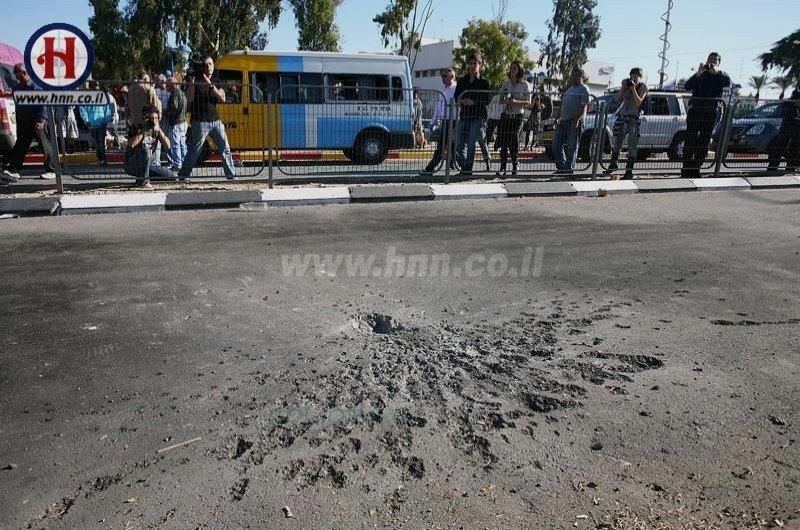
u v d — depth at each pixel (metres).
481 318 3.99
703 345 3.61
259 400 2.86
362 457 2.43
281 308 4.12
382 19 25.58
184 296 4.33
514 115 9.68
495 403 2.87
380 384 3.04
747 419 2.77
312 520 2.07
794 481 2.31
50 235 6.05
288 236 6.18
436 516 2.10
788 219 7.55
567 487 2.27
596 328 3.85
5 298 4.22
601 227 6.91
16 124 9.13
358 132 10.52
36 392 2.92
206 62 8.52
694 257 5.66
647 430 2.66
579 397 2.94
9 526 2.03
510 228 6.78
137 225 6.56
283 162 9.90
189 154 8.62
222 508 2.13
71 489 2.23
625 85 10.05
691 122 10.41
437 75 47.38
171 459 2.41
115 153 9.48
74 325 3.77
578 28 39.78
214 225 6.62
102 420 2.68
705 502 2.19
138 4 26.78
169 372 3.14
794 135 11.08
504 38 33.88
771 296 4.55
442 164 9.77
